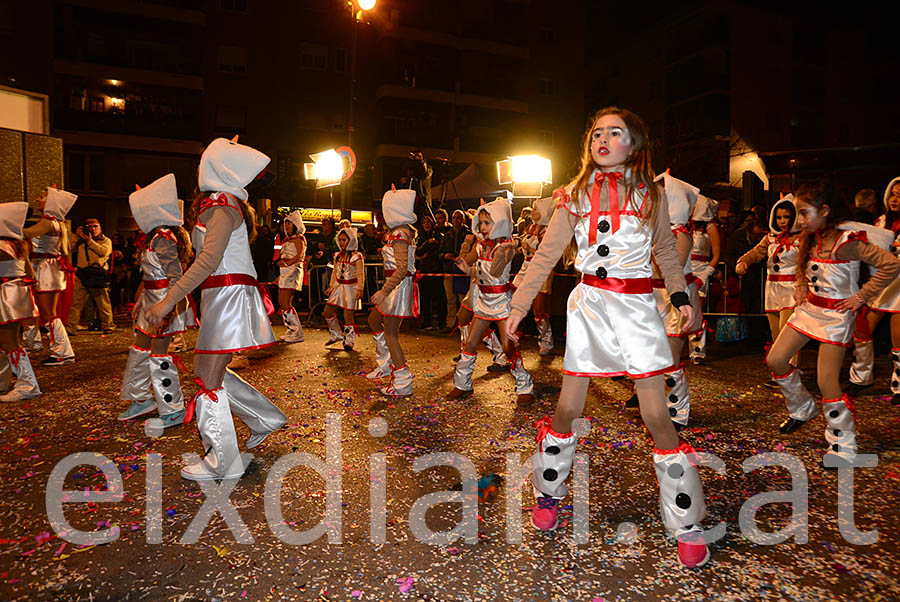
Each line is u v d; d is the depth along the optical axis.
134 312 4.91
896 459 4.05
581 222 2.80
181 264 4.75
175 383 4.69
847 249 3.86
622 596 2.39
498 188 14.58
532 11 36.00
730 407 5.46
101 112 28.36
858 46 36.69
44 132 11.55
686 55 35.12
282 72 31.22
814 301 4.11
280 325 12.89
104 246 11.15
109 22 28.41
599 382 6.54
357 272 9.15
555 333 10.77
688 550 2.62
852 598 2.38
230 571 2.56
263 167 3.70
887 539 2.89
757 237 9.55
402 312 5.83
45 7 27.31
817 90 36.00
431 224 12.57
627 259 2.72
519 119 35.69
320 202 25.94
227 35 30.25
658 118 37.47
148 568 2.58
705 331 7.75
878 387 6.38
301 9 31.39
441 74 34.12
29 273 5.82
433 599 2.37
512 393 6.09
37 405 5.44
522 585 2.47
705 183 27.67
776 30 34.84
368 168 33.09
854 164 11.75
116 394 5.89
